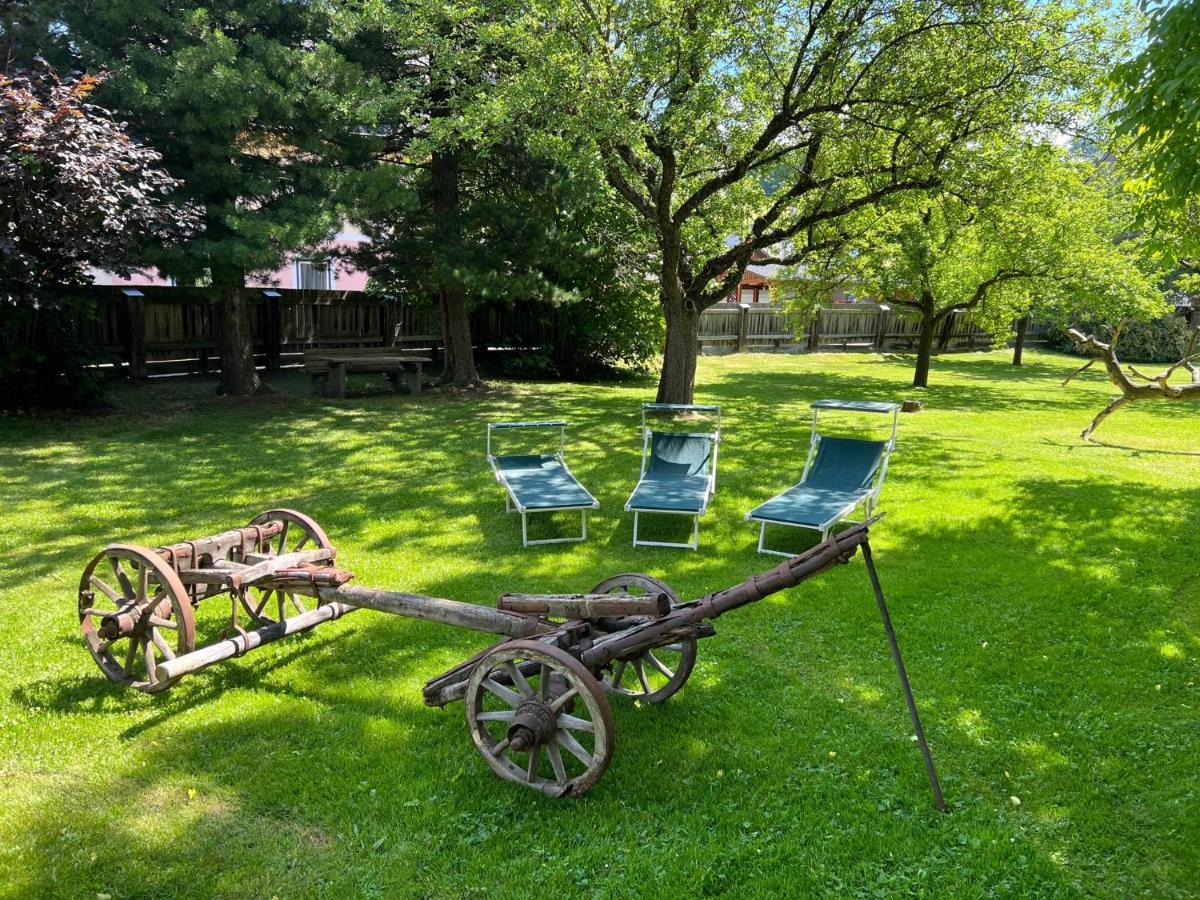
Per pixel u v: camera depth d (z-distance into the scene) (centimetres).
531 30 894
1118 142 887
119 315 1252
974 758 338
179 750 336
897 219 1373
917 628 466
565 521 673
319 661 419
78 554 558
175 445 889
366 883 263
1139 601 507
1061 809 305
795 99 933
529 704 306
